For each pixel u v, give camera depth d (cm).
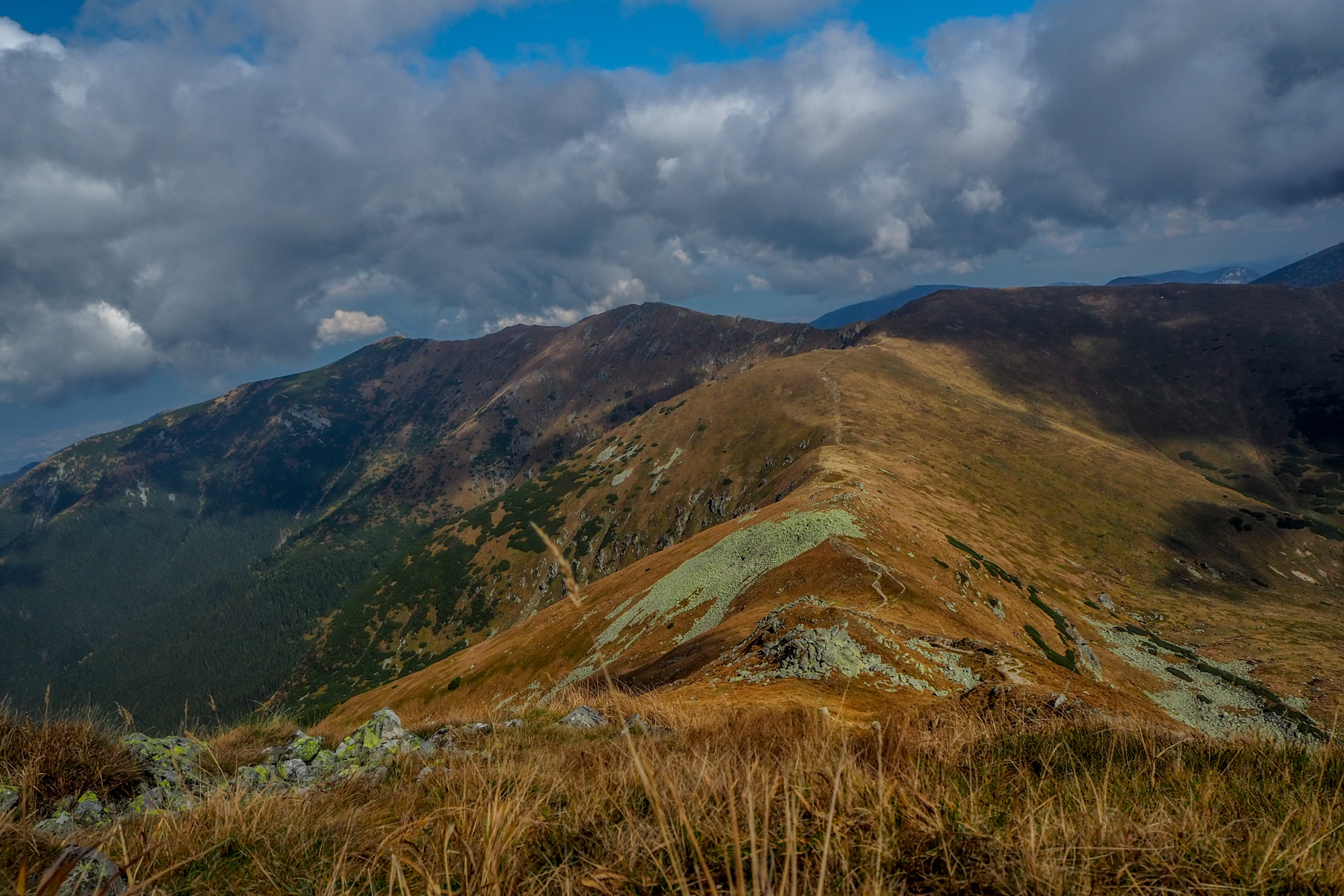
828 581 4806
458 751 795
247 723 984
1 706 657
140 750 732
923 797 261
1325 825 264
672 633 5806
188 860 308
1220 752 450
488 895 228
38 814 562
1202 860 241
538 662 7081
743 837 237
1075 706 688
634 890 229
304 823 414
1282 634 8469
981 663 1919
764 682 1803
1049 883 213
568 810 319
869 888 205
